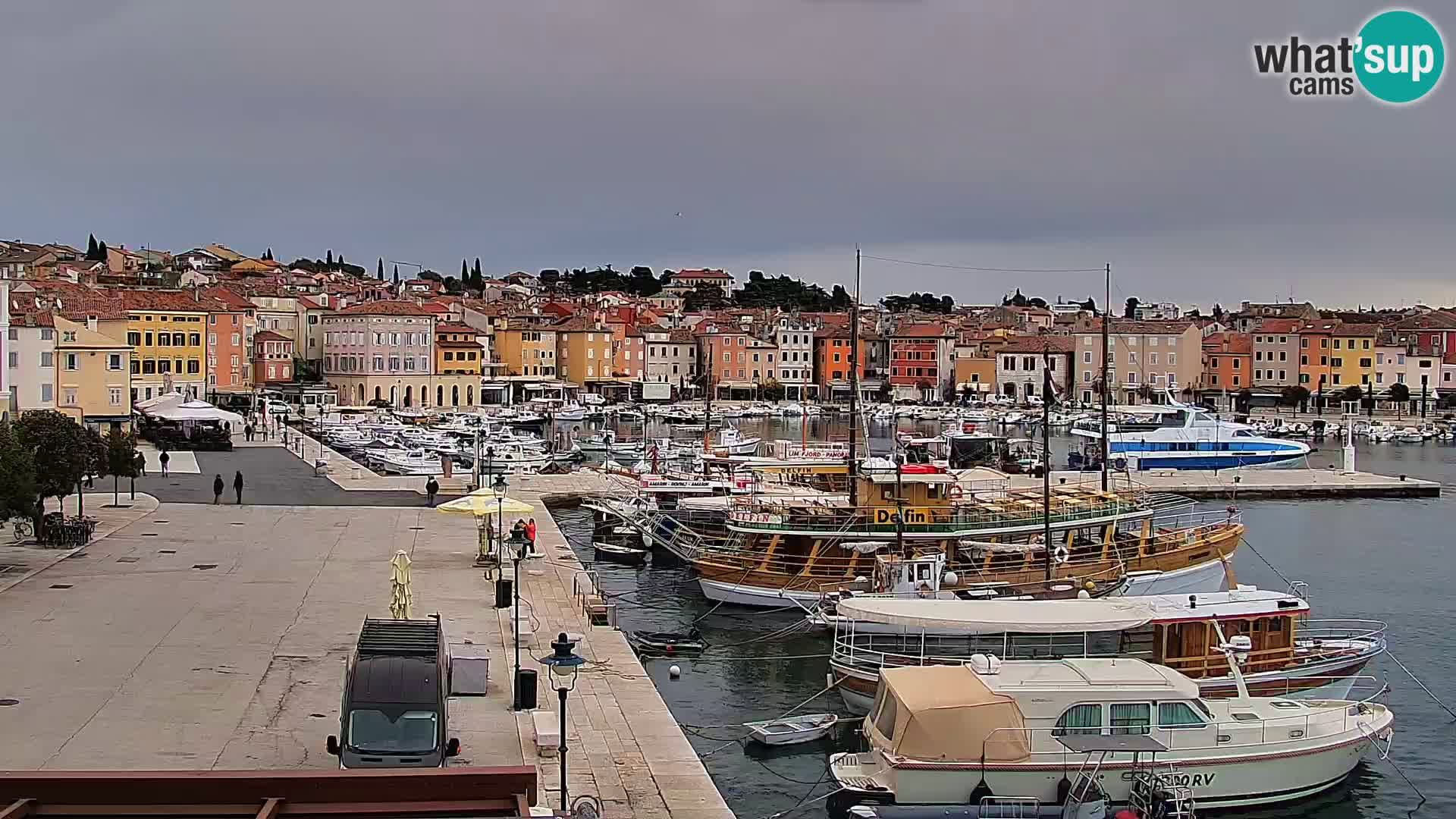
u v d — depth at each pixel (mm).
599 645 46312
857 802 34281
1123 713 35438
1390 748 41969
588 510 97500
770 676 50781
